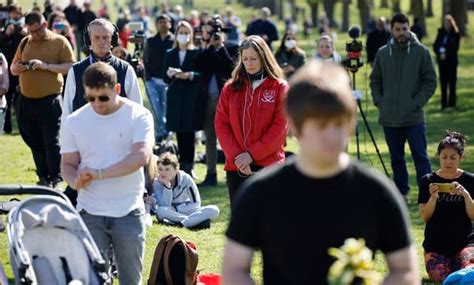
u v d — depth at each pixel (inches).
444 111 1573.6
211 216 725.3
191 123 913.5
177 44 925.2
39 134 815.1
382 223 264.2
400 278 265.6
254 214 263.4
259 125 555.8
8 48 1123.3
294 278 262.8
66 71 793.6
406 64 805.9
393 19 807.1
